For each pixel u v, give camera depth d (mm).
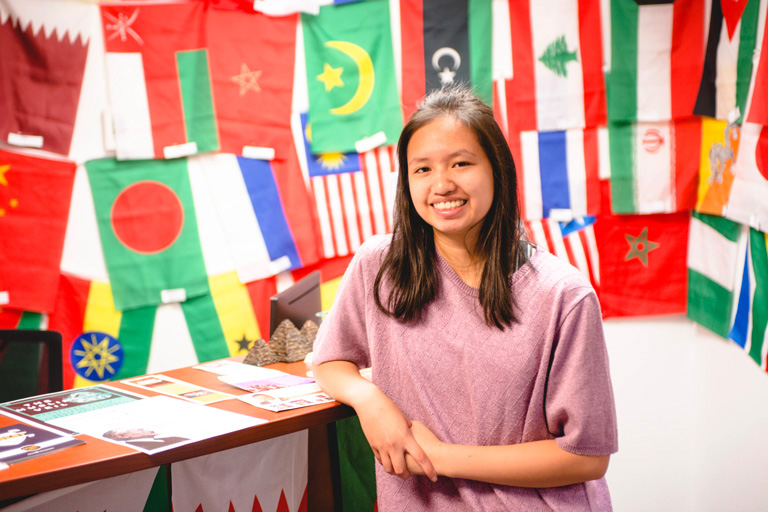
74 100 2508
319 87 2727
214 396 1592
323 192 2789
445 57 2770
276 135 2709
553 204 2863
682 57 2752
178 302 2713
